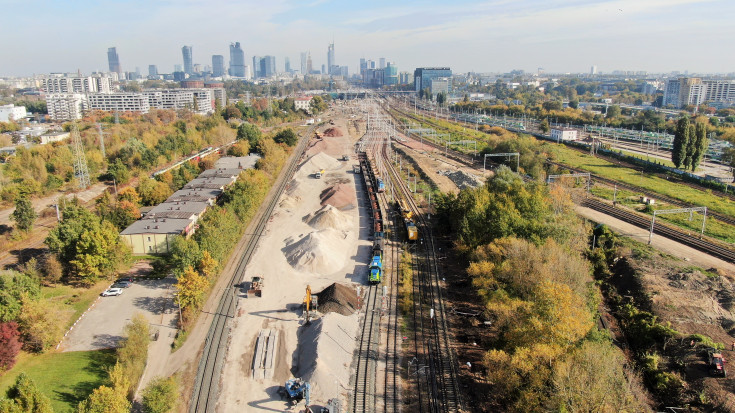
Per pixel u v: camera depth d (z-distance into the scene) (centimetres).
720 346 6912
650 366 6756
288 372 6844
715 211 13862
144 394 5925
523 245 8356
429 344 7600
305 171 18738
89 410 5359
